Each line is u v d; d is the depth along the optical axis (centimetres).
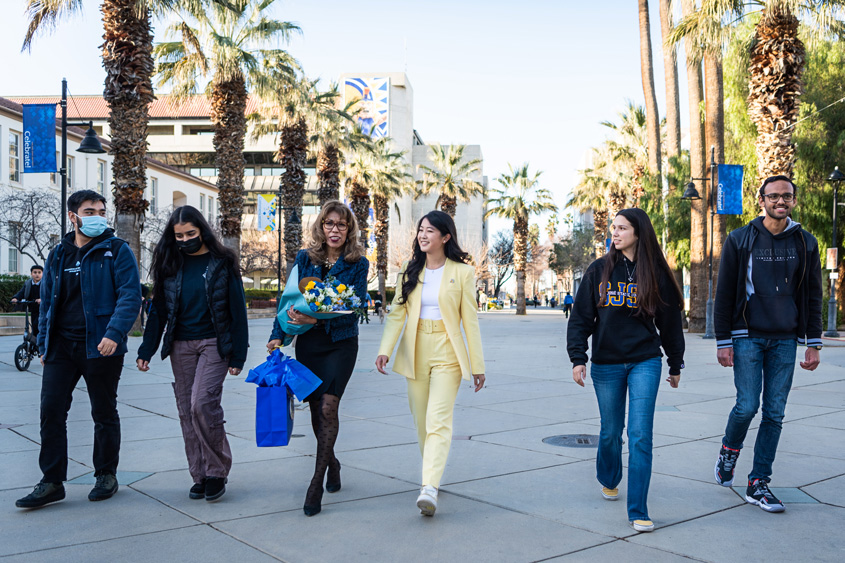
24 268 3747
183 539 367
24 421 720
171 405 826
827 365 1291
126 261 443
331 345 434
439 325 436
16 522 395
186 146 8025
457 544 361
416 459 549
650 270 398
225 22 2109
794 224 436
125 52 1795
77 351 433
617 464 432
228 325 441
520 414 764
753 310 432
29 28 1741
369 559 340
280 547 356
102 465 446
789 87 1711
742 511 418
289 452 579
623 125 3897
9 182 3606
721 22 1731
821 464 528
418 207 9825
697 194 2238
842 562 337
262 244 6194
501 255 8831
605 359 413
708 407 803
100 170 4541
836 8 1559
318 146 3297
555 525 392
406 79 9531
